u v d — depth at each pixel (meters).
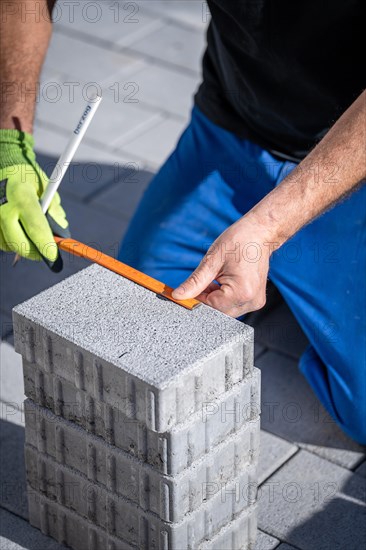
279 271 3.70
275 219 2.87
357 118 2.84
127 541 2.95
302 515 3.31
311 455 3.56
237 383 2.74
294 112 3.62
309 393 3.85
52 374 2.82
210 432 2.72
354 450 3.59
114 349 2.61
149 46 6.02
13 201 3.15
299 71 3.49
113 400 2.64
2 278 4.41
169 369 2.54
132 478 2.79
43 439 3.00
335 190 2.90
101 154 5.14
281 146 3.76
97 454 2.87
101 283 2.87
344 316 3.60
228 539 3.02
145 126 5.34
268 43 3.47
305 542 3.22
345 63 3.45
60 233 3.16
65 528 3.15
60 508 3.11
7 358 3.96
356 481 3.45
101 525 3.01
